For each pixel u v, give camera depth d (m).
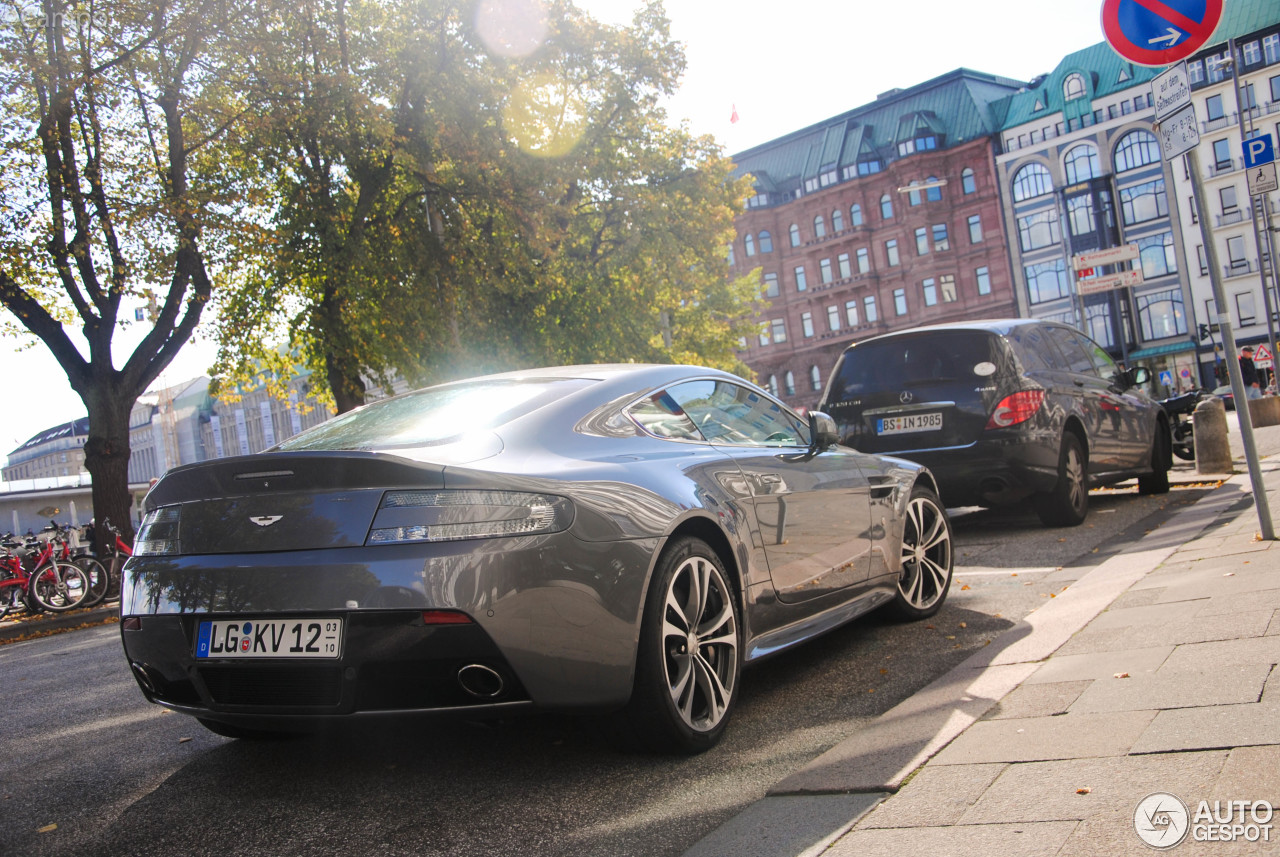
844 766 2.71
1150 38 5.26
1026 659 3.56
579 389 3.43
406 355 21.80
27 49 13.76
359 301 20.22
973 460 7.24
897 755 2.71
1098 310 60.22
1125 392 8.96
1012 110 63.94
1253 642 3.18
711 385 4.02
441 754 3.30
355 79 17.88
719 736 3.20
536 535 2.74
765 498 3.70
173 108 15.28
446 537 2.68
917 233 65.81
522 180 20.17
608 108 25.77
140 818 2.97
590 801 2.75
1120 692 2.92
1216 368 56.91
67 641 9.63
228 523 2.90
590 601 2.80
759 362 72.94
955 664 3.88
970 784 2.40
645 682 2.94
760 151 74.81
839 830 2.26
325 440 3.38
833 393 7.92
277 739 3.72
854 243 68.81
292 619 2.76
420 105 19.53
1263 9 57.75
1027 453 7.17
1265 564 4.43
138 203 14.67
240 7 15.40
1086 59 61.44
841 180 68.94
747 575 3.48
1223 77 57.72
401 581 2.65
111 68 14.57
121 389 15.02
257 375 23.00
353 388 21.39
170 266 14.71
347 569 2.70
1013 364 7.31
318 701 2.78
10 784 3.53
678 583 3.15
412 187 22.06
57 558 12.57
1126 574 4.93
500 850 2.46
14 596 12.31
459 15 19.50
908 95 68.69
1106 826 2.03
